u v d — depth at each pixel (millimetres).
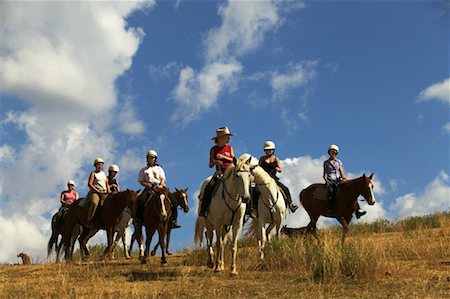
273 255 13250
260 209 14508
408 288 10336
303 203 17688
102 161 17188
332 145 16969
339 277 11367
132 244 19219
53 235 19375
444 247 14938
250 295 10164
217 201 12266
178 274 12570
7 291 11133
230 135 13016
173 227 17375
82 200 17266
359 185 15992
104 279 12227
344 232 16344
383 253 12969
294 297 9875
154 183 15078
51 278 12773
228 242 14727
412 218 24641
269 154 15609
